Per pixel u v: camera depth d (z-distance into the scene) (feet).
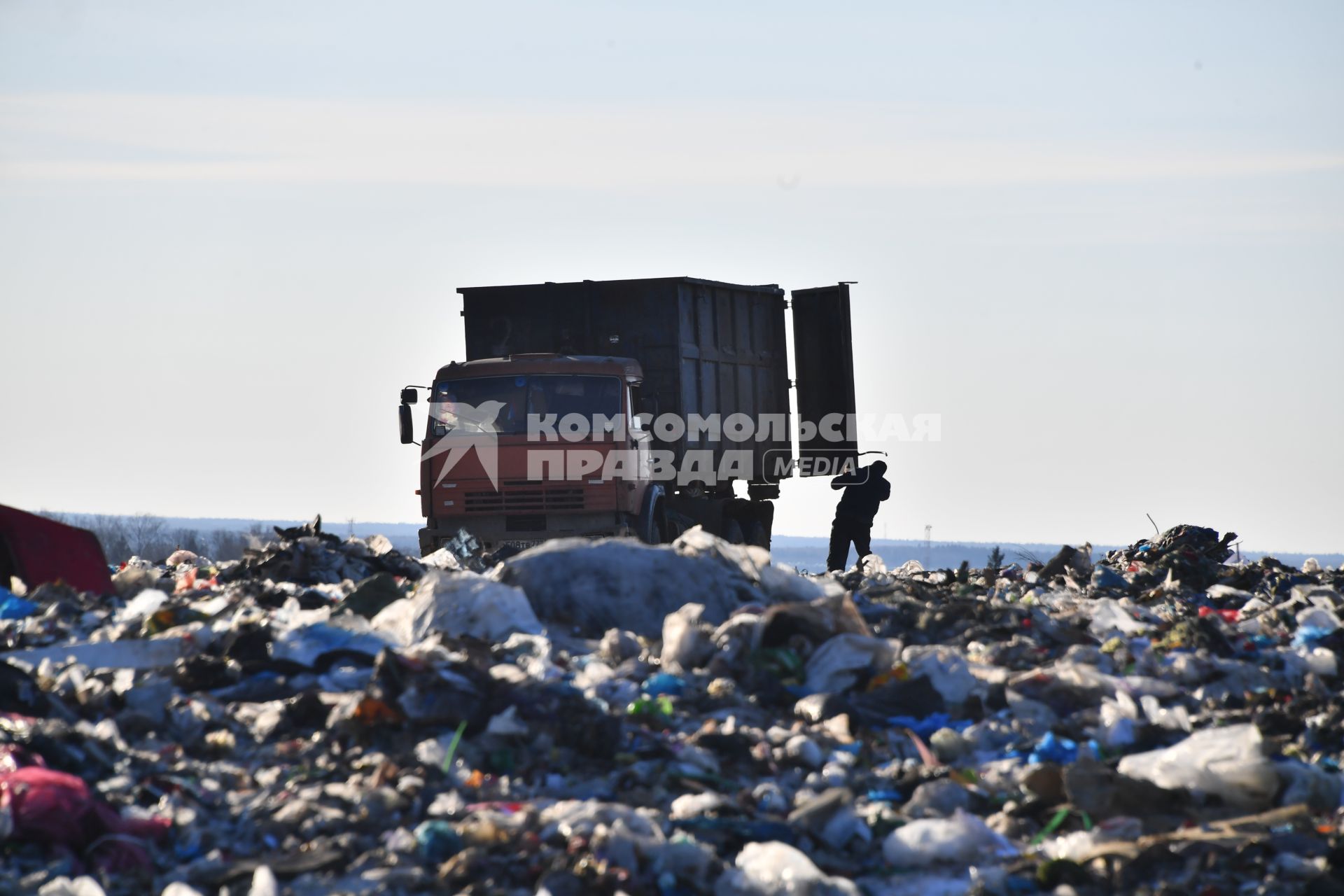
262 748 82.89
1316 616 122.31
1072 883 63.26
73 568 138.82
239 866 63.67
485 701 84.89
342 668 96.94
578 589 112.98
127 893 61.52
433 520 214.48
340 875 63.82
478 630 105.29
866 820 71.77
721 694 93.50
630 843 64.34
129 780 72.69
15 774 67.82
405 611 109.50
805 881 61.62
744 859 64.69
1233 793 73.61
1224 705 94.99
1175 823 70.33
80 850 65.05
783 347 283.38
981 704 94.32
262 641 100.83
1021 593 153.38
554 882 60.85
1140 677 101.65
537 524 212.02
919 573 184.75
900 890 64.08
